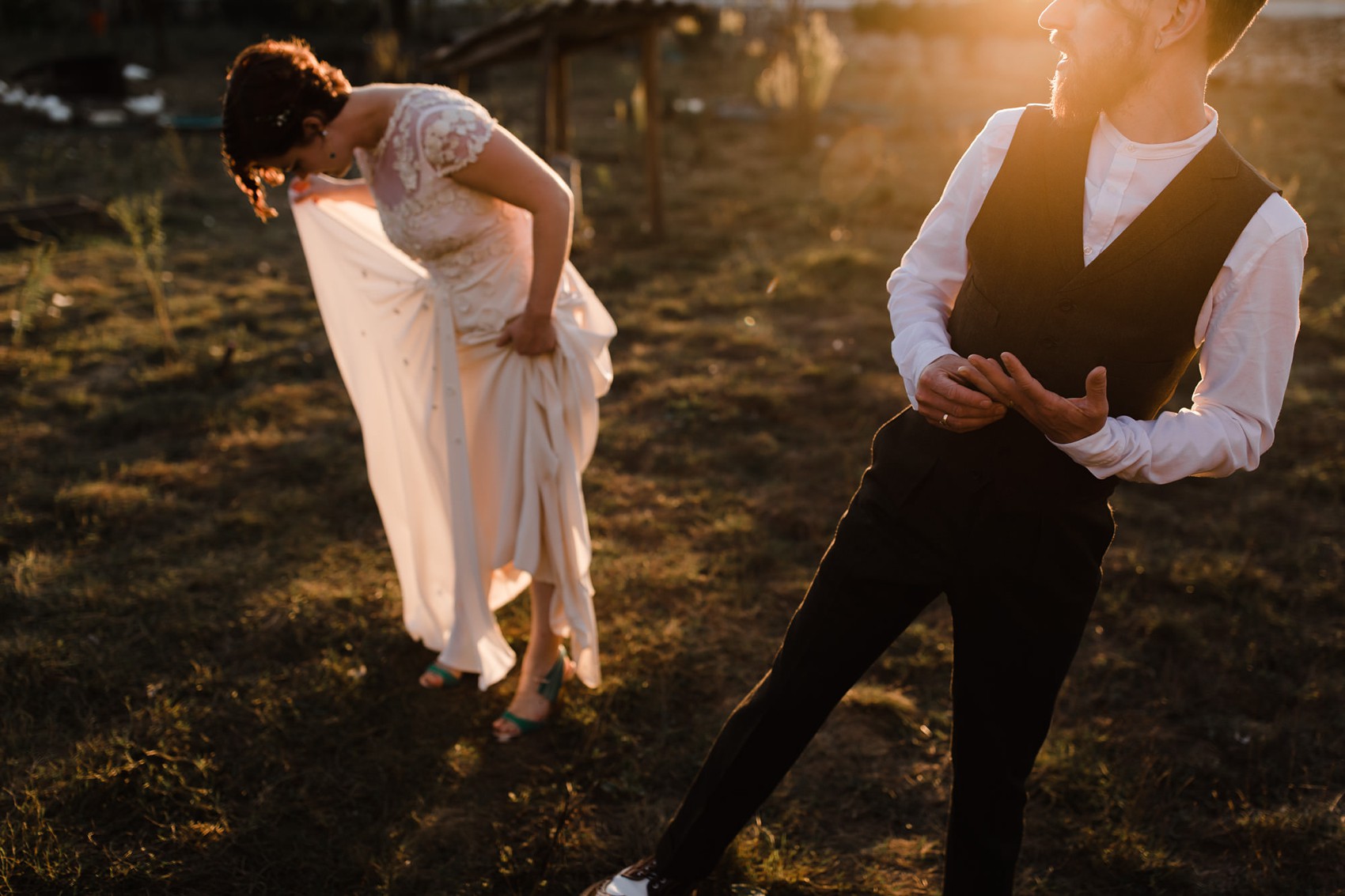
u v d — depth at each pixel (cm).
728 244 738
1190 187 132
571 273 248
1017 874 210
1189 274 133
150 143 1057
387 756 235
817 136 1200
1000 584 151
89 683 252
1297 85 1645
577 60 1859
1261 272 131
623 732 246
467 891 201
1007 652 155
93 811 214
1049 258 139
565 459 230
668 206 859
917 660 276
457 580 236
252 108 197
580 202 781
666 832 187
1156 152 133
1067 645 155
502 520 233
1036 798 231
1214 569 322
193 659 265
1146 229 133
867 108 1391
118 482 360
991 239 145
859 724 254
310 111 201
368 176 219
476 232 215
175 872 201
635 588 306
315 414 429
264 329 530
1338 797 231
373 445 255
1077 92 133
